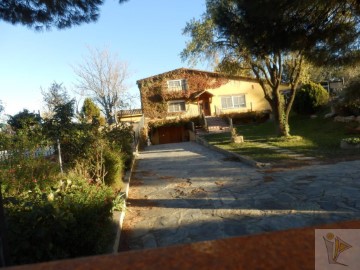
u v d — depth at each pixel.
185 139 32.16
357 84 14.84
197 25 17.36
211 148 17.16
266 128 24.34
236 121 32.62
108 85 31.38
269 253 0.47
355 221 0.61
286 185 7.34
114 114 31.34
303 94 23.84
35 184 5.38
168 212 6.05
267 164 10.15
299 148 13.13
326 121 20.33
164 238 4.74
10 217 3.06
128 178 9.27
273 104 17.12
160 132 32.44
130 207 6.59
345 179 7.37
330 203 5.70
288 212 5.43
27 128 8.16
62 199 3.88
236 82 33.72
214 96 33.53
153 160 14.38
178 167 11.70
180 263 0.45
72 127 7.92
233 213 5.64
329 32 7.82
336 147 12.51
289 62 16.62
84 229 3.49
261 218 5.25
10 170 5.66
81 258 0.50
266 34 7.84
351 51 8.66
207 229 4.95
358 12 7.27
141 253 0.50
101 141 8.23
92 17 6.21
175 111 33.62
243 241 0.53
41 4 5.90
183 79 33.56
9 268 0.48
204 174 9.81
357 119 17.36
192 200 6.79
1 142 6.86
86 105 29.91
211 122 30.06
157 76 33.12
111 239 4.34
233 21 8.95
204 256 0.47
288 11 6.84
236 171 9.87
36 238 3.01
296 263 0.44
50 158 7.63
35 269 0.47
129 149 12.38
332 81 33.16
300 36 7.68
